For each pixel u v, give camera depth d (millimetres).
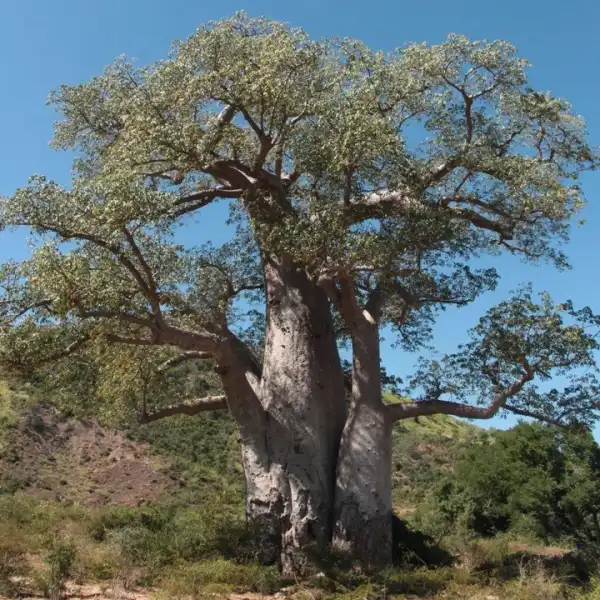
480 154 12516
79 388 15031
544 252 13773
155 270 11305
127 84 15328
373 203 12492
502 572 11375
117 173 11219
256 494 12219
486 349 12359
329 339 13414
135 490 31109
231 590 9336
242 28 13031
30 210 10219
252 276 14922
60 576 8414
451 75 12492
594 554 13867
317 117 11805
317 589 9805
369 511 11727
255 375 13273
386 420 12352
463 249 13695
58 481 30250
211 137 11930
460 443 44500
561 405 12391
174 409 14781
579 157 13094
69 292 10070
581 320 11945
